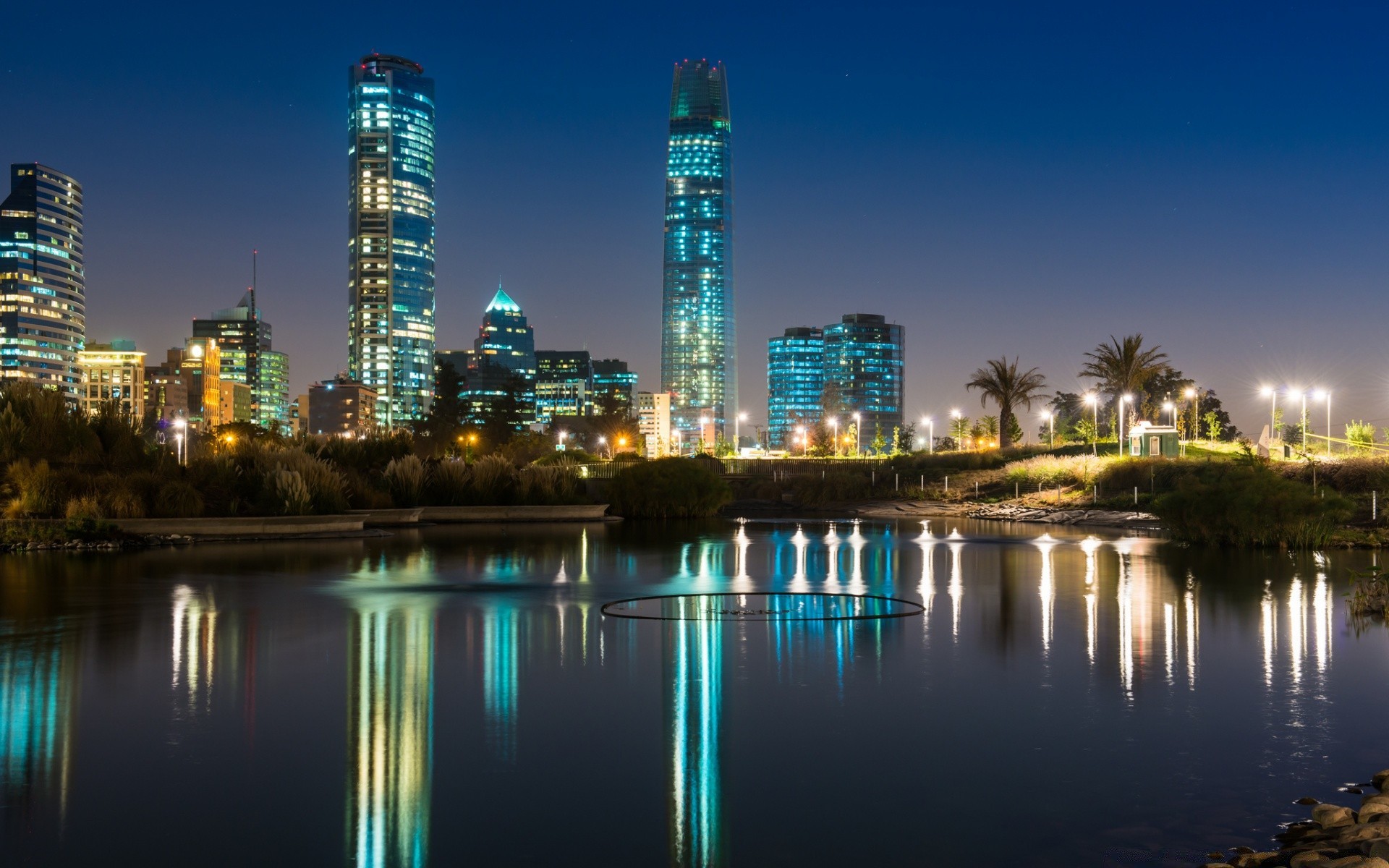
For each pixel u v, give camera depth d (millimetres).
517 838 8539
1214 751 10727
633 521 56969
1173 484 57219
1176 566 28969
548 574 27547
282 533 40500
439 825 8797
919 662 15203
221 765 10273
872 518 61562
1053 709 12414
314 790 9594
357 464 56062
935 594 23094
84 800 9297
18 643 16625
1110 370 83500
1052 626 18344
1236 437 127250
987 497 69000
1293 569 27656
